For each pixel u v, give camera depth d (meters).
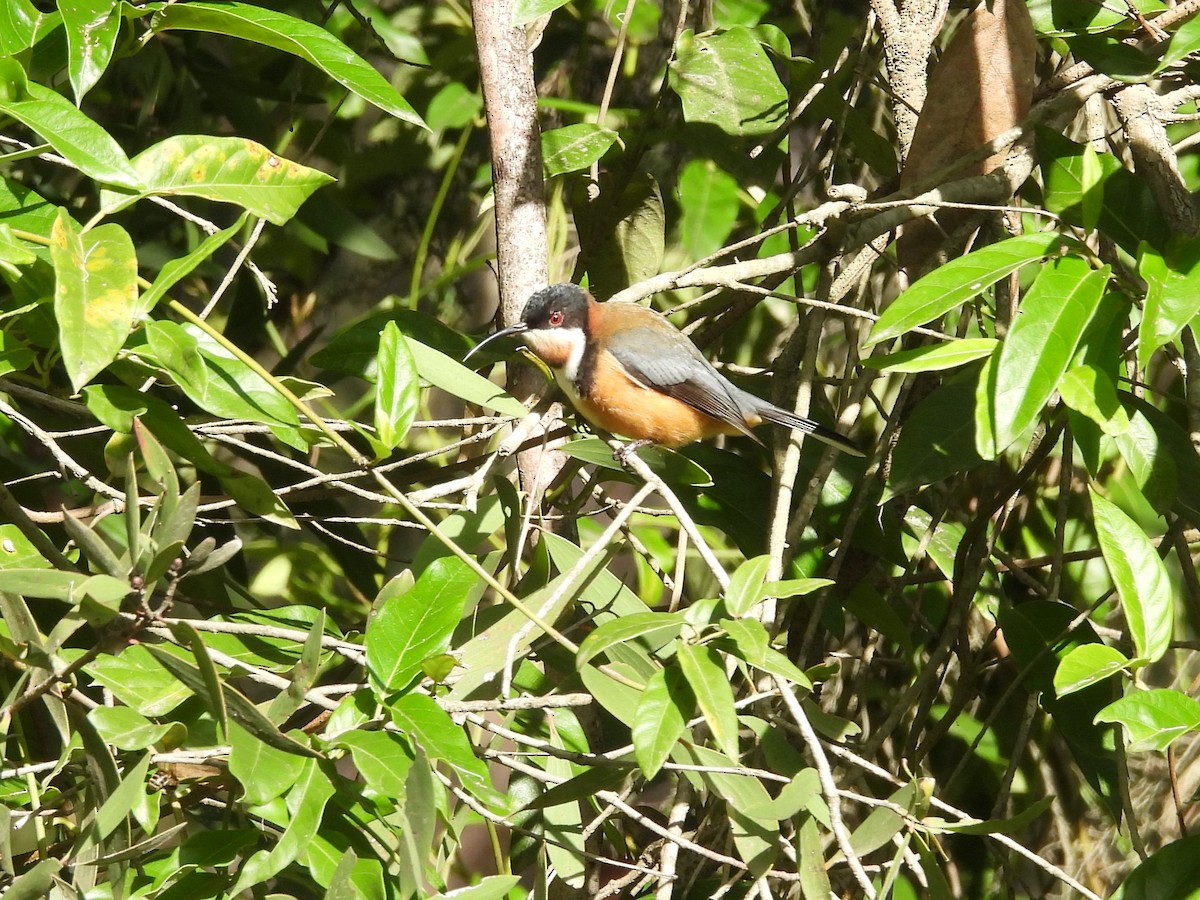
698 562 6.30
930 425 4.12
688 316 6.57
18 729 3.98
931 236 4.67
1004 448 3.04
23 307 2.98
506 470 5.02
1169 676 5.54
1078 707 4.24
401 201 7.27
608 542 3.53
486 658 3.47
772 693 3.53
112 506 3.64
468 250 7.13
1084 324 3.14
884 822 3.36
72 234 2.80
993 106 4.47
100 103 6.26
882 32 4.84
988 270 3.41
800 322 5.03
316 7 5.88
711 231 5.72
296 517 3.93
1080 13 4.17
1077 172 4.00
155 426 3.10
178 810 3.17
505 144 4.72
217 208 6.63
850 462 4.71
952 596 4.64
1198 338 3.10
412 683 3.01
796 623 4.91
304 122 7.00
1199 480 3.92
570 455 4.47
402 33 6.86
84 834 2.87
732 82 5.11
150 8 3.25
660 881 3.59
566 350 5.01
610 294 5.39
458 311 7.22
